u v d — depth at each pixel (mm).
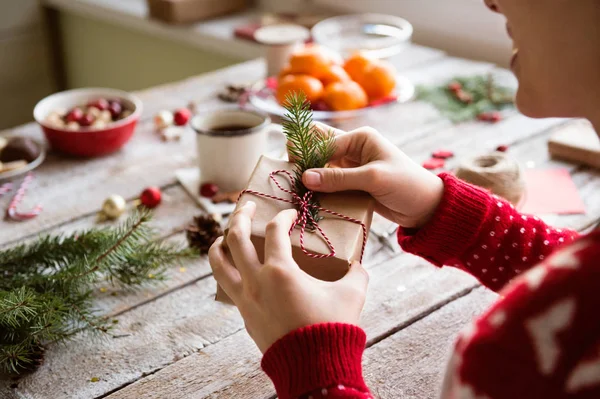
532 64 601
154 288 819
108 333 762
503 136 1084
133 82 2053
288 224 642
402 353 736
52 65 2230
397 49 1311
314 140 717
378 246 874
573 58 571
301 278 614
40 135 1114
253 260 626
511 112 1151
